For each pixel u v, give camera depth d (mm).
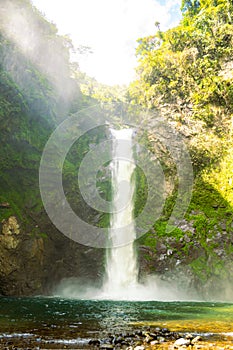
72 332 5371
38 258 14445
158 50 25469
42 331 5398
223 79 21797
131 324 6297
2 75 14812
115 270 16938
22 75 16391
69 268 15930
